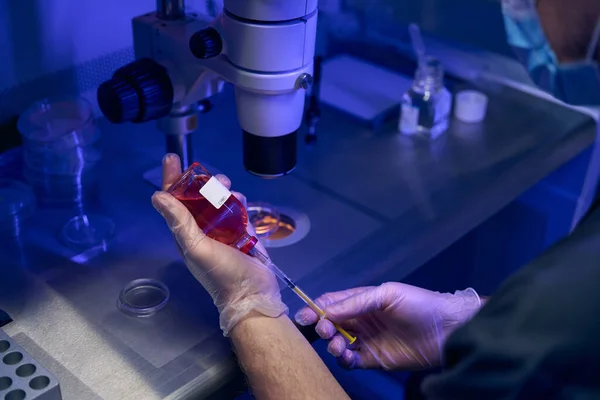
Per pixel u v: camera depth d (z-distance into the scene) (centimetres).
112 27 107
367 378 113
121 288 85
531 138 108
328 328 81
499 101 115
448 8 118
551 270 65
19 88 102
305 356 76
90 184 98
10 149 103
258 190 99
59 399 73
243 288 78
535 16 77
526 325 64
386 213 96
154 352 79
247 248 82
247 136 86
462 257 118
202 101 94
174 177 84
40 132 100
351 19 124
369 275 88
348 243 92
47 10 100
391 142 108
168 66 88
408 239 93
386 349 87
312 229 94
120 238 91
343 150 106
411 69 122
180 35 87
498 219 118
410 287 85
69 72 105
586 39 74
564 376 63
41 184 98
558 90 79
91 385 76
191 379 77
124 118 86
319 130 110
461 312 85
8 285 85
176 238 80
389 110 112
